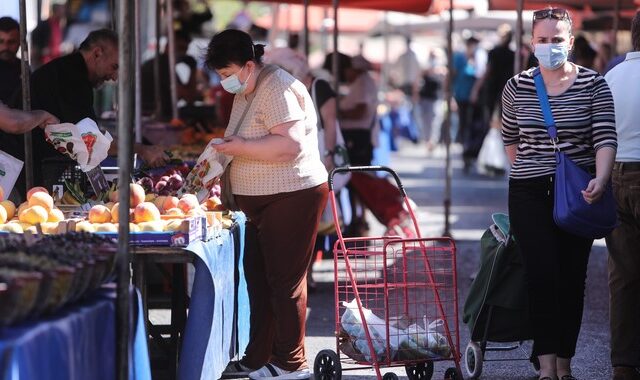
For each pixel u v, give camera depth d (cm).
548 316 1116
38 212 1054
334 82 2217
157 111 2411
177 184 1208
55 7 3681
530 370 1289
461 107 4444
